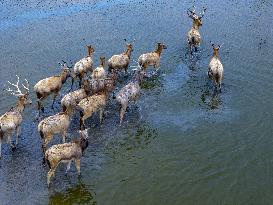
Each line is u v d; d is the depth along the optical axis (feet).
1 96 66.18
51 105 63.98
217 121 59.11
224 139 55.52
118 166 51.08
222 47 82.02
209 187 47.52
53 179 48.78
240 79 69.87
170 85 68.74
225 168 50.34
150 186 47.88
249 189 47.11
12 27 94.43
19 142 55.36
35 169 50.44
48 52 81.82
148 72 73.20
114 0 112.98
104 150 53.83
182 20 97.25
